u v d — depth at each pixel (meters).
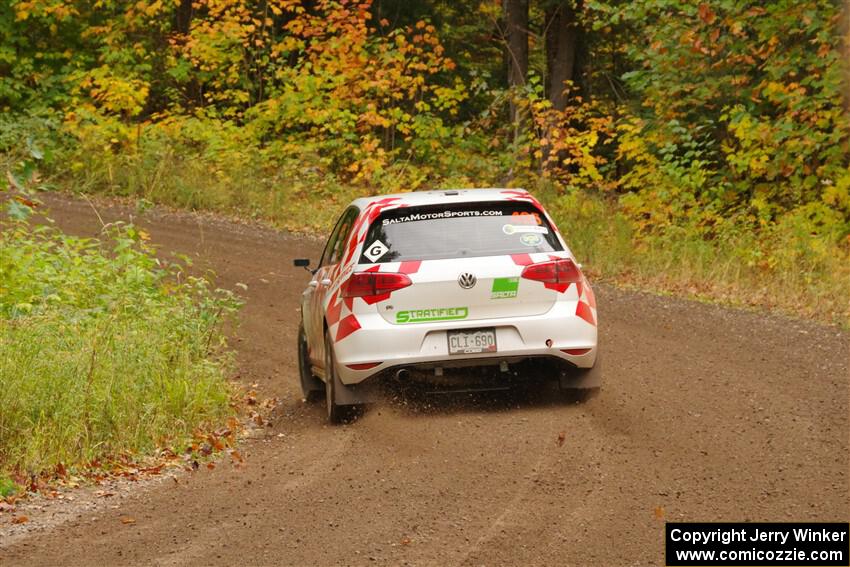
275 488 10.99
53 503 10.87
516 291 13.48
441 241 13.67
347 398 13.67
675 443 11.95
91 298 18.58
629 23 43.09
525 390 14.95
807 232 25.94
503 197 14.12
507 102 45.69
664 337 19.36
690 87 31.33
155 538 9.46
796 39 30.59
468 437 12.58
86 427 12.66
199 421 14.05
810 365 16.38
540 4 46.41
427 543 8.93
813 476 10.47
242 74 45.28
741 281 24.70
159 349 15.05
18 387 12.62
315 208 35.19
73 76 42.53
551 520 9.41
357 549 8.86
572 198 32.28
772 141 28.81
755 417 13.08
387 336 13.26
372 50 43.88
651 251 27.70
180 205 36.16
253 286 26.05
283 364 19.31
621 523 9.25
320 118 39.06
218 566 8.59
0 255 18.94
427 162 39.56
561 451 11.77
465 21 52.16
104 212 34.62
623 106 37.97
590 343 13.64
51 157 17.48
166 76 46.75
